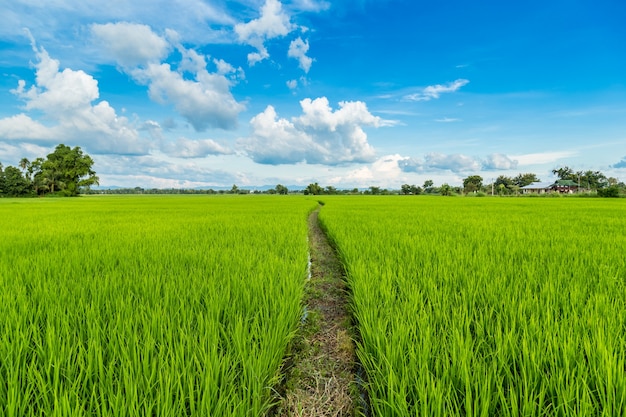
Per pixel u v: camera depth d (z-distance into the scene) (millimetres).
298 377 2379
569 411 1519
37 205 28344
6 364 1906
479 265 4145
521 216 12719
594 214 13695
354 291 3416
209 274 3980
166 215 14906
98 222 11250
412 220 10953
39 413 1617
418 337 2324
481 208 19312
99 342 2111
